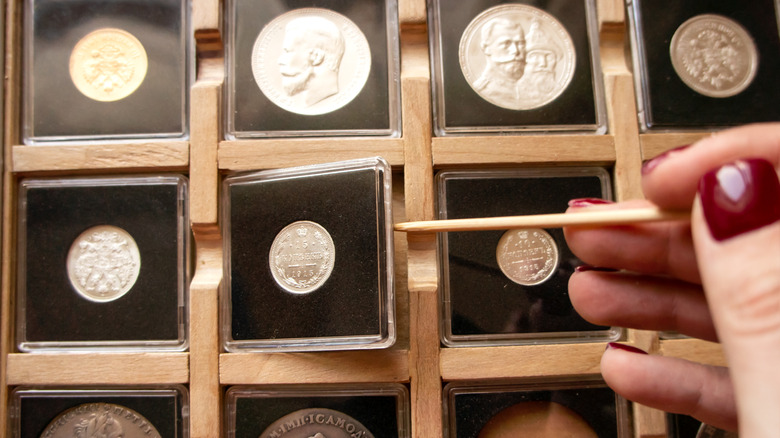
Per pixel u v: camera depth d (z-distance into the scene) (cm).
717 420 18
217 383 21
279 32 22
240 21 22
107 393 21
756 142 15
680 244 18
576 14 22
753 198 13
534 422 21
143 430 21
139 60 22
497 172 22
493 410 21
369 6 22
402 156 21
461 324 21
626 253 18
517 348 21
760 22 22
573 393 21
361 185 20
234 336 21
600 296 19
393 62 22
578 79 22
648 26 22
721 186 14
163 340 21
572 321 21
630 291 18
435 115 22
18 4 22
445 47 22
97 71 22
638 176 21
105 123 22
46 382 21
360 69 22
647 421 21
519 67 22
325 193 20
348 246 20
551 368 21
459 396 21
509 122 22
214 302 21
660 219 17
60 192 22
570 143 21
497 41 22
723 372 18
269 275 21
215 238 22
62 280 21
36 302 21
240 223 21
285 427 21
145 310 21
